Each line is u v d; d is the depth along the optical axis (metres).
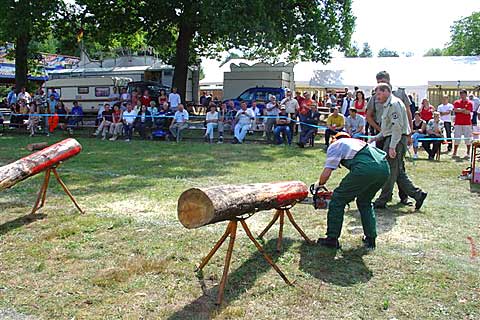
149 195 7.21
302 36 20.23
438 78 23.30
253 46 18.89
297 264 4.45
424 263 4.54
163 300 3.70
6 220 5.77
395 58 26.16
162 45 23.59
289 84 22.67
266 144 14.83
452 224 5.90
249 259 4.55
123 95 19.81
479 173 8.66
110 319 3.39
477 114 15.16
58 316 3.44
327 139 13.61
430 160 11.76
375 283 4.07
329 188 7.88
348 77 24.77
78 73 29.22
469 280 4.14
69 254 4.64
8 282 3.99
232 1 17.41
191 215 3.49
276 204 4.27
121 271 4.20
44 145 6.48
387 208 6.67
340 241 5.12
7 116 22.72
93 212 6.17
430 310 3.61
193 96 26.50
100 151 12.52
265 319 3.43
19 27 19.44
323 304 3.68
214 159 11.22
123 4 21.81
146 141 15.38
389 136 6.34
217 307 3.59
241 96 20.11
